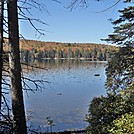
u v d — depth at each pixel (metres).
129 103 6.33
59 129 11.53
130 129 4.63
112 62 9.95
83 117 14.40
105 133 5.12
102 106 6.23
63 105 18.38
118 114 5.85
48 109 16.59
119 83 9.37
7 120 4.41
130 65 9.46
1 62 4.24
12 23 4.43
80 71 55.97
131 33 9.70
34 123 11.75
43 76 39.88
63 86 31.03
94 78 42.44
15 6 4.44
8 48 4.49
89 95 23.91
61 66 68.12
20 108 4.62
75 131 9.91
